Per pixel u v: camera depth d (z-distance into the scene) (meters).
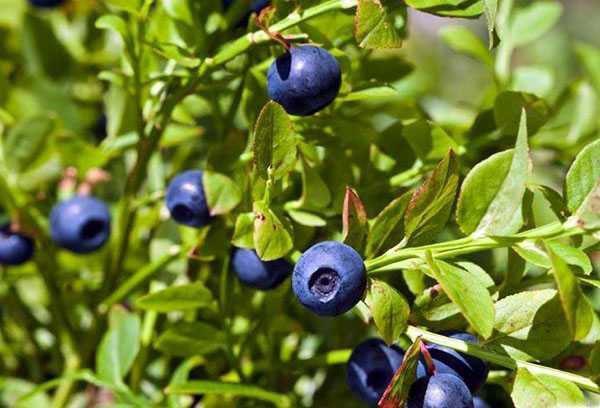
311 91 0.21
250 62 0.23
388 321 0.20
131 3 0.23
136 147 0.25
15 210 0.25
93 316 0.26
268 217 0.21
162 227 0.25
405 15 0.23
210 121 0.26
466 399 0.20
